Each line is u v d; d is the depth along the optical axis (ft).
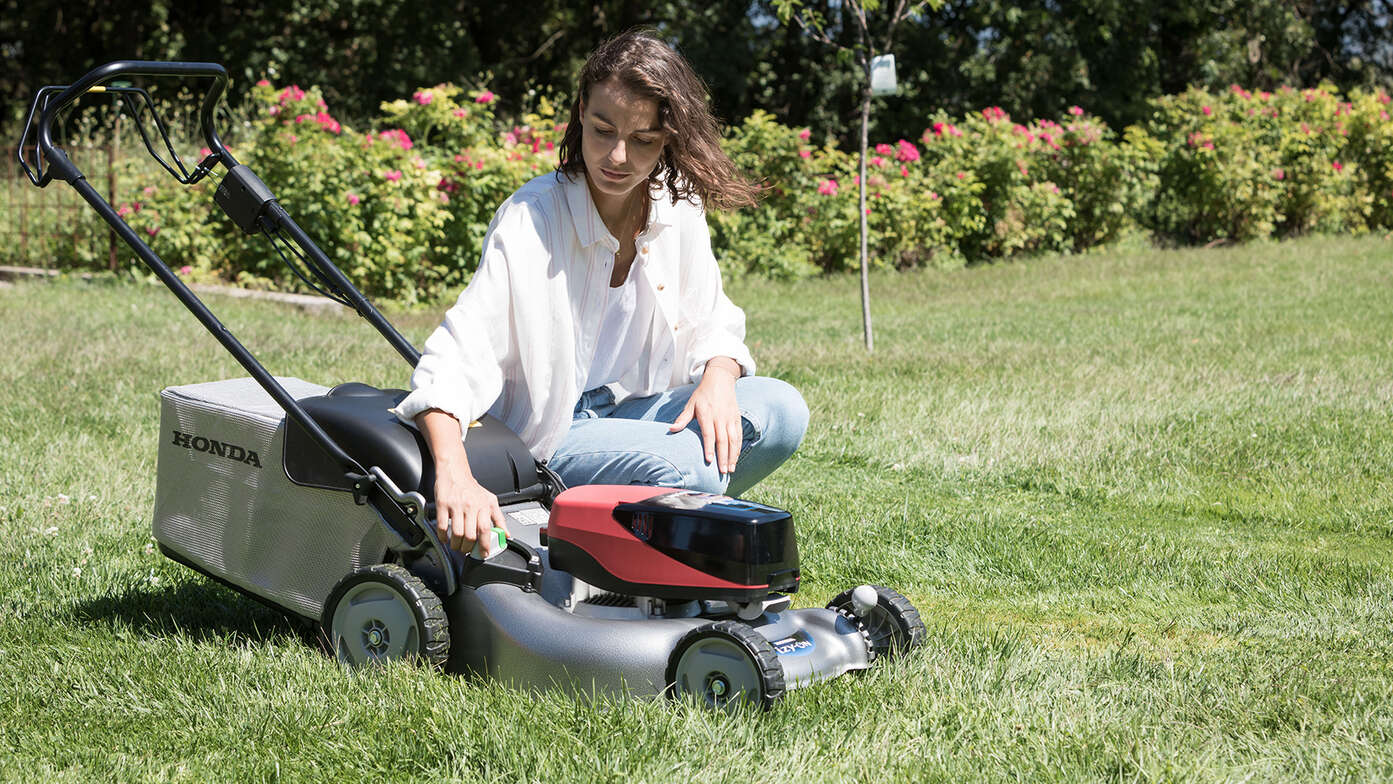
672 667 8.41
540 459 10.19
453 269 40.52
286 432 9.73
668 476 9.65
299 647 9.70
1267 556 13.93
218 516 10.24
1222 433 19.72
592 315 10.17
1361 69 102.78
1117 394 22.77
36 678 9.18
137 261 37.29
